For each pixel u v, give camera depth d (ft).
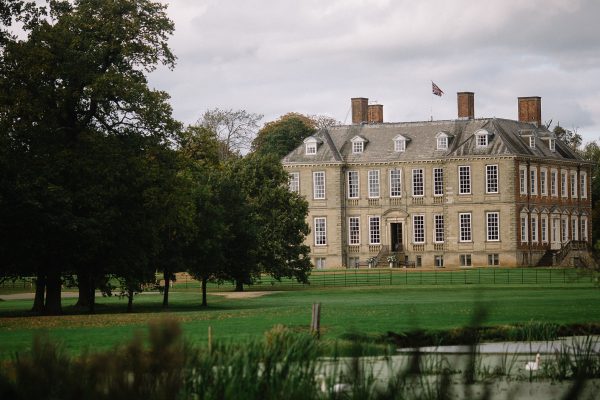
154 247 208.74
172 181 204.64
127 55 200.75
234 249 255.09
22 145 192.54
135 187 199.11
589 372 87.81
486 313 64.08
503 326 130.62
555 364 99.55
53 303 200.23
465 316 151.12
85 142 193.98
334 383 75.25
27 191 180.34
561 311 160.25
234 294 272.51
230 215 254.06
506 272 338.34
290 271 305.94
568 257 392.47
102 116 204.33
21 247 188.75
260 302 229.25
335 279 328.90
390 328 130.52
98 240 190.70
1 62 191.21
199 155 295.28
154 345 65.67
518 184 390.63
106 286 224.53
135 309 214.69
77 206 193.57
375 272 357.41
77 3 207.21
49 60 191.31
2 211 182.91
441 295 230.27
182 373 68.44
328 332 125.29
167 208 204.44
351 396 73.97
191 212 209.46
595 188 479.82
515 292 228.84
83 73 193.57
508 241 389.39
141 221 201.77
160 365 65.16
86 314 193.16
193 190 227.81
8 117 186.80
